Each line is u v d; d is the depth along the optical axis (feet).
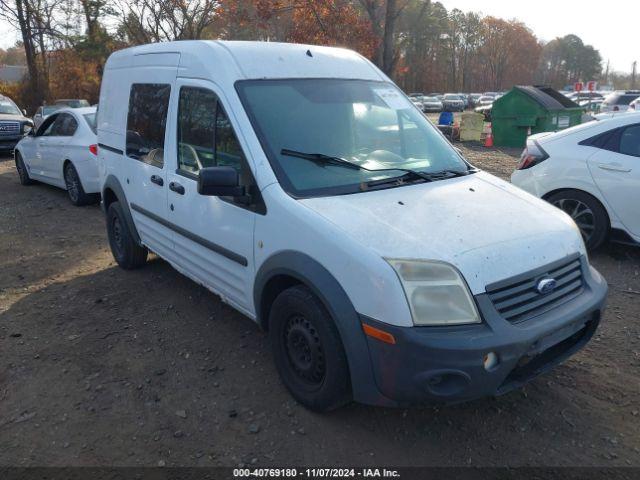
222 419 10.72
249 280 11.71
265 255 10.95
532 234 10.08
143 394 11.59
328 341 9.71
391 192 11.08
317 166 11.28
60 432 10.45
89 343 13.78
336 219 9.84
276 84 12.30
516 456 9.63
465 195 11.23
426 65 267.59
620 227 18.49
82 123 28.50
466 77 313.94
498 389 9.21
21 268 19.43
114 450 9.93
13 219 26.40
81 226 24.99
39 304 16.22
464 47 307.99
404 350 8.68
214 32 100.42
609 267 18.49
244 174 11.37
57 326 14.75
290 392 11.17
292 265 10.12
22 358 13.14
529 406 10.96
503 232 9.89
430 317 8.77
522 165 20.93
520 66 315.78
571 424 10.43
